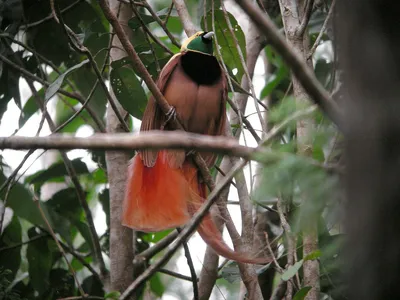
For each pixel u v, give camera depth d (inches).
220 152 172.6
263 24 150.1
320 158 211.6
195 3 535.5
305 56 348.8
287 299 330.0
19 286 429.4
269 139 204.4
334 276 327.0
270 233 406.3
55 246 442.3
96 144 175.5
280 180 159.2
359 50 123.9
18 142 176.2
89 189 507.2
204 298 384.5
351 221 122.3
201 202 349.4
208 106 379.2
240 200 327.0
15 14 418.0
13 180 378.9
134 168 353.7
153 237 477.1
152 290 471.5
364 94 123.3
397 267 117.0
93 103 456.8
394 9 121.7
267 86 456.8
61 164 446.9
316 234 307.1
